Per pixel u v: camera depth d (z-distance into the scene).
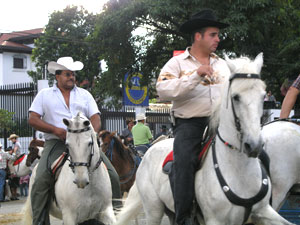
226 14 15.85
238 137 3.12
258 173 3.26
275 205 4.18
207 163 3.42
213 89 3.67
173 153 3.64
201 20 3.62
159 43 19.66
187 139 3.59
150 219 4.26
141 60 19.44
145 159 4.44
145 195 4.29
